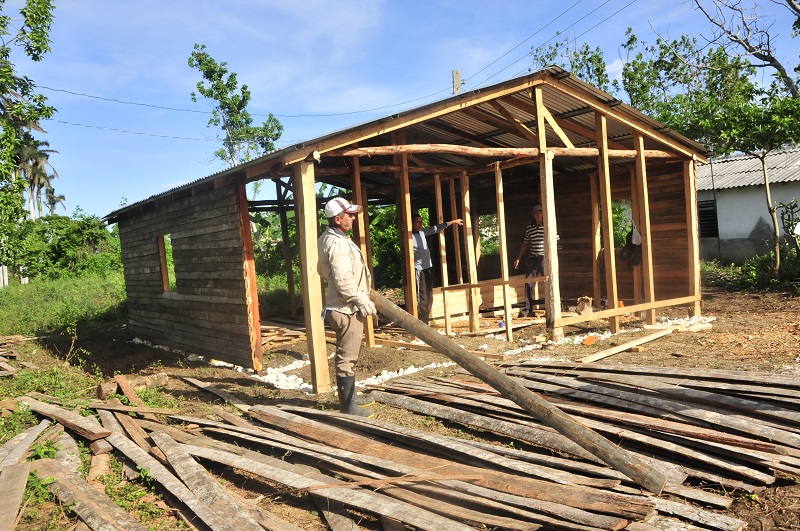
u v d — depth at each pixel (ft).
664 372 18.15
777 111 40.09
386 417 18.13
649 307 32.14
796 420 13.89
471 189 47.11
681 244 36.35
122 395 21.71
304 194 21.99
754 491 11.73
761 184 54.95
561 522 10.25
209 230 28.53
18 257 48.52
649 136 32.99
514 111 31.76
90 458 15.71
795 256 45.21
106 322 50.34
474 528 10.37
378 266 60.13
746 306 37.73
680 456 13.44
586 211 42.47
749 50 45.88
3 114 46.34
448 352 13.80
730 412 15.16
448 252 50.03
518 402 12.57
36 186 189.98
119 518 11.51
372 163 36.24
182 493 12.35
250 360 26.32
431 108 25.31
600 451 11.60
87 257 87.56
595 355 24.08
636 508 10.23
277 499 12.89
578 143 37.04
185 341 32.96
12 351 36.17
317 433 15.72
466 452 13.60
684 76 66.85
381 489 12.16
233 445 15.87
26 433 17.35
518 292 40.96
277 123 87.86
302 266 21.98
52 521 11.75
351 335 17.87
